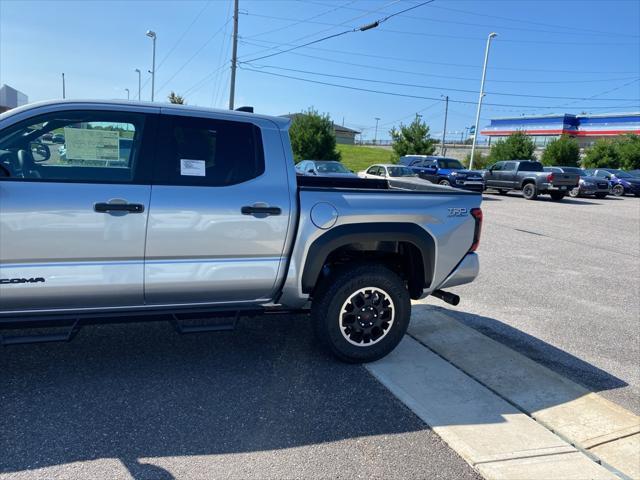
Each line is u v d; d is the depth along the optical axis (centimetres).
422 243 412
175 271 354
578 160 4234
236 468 281
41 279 325
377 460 296
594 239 1194
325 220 382
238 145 376
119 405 337
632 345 509
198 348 435
